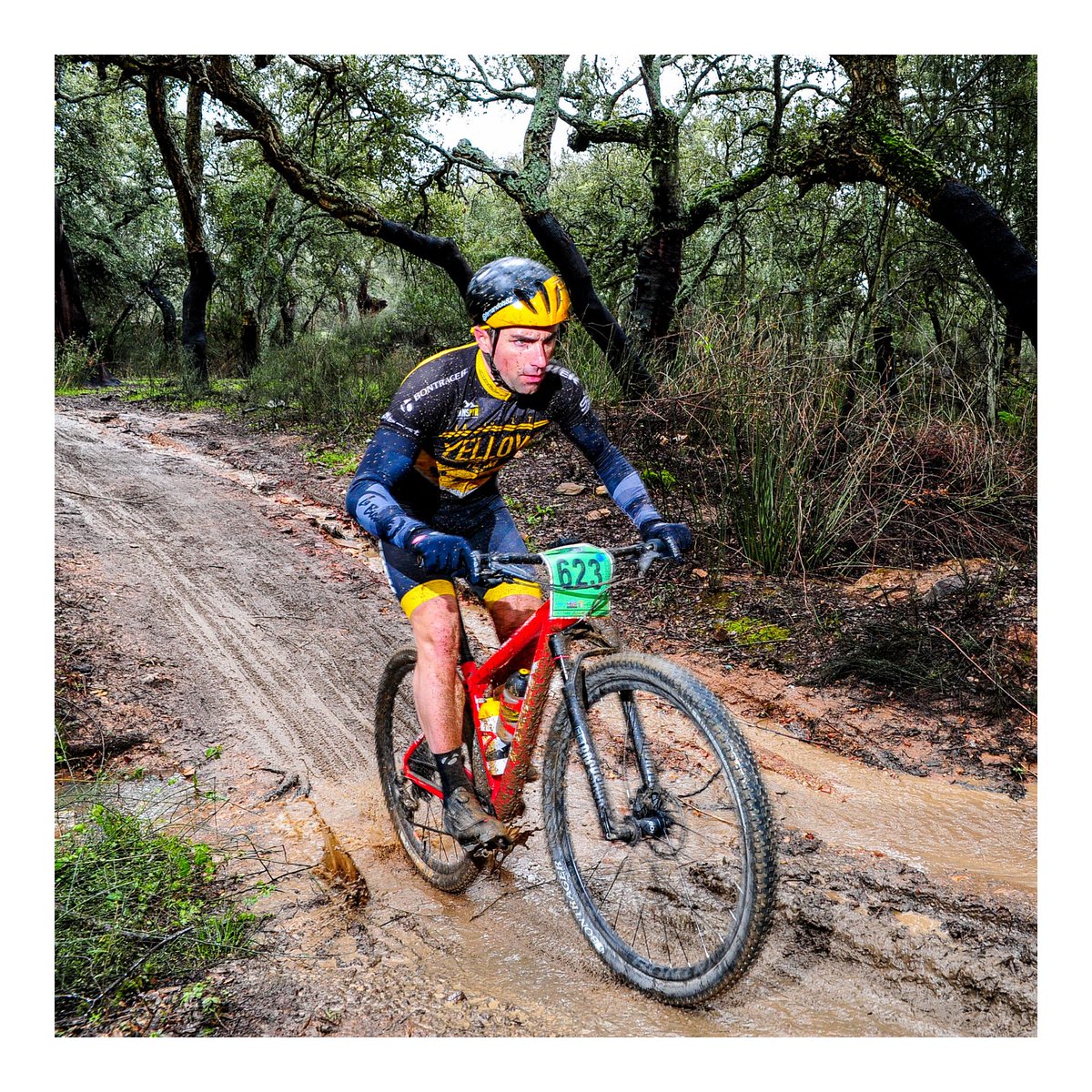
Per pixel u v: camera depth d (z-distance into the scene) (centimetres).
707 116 1270
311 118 1463
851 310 956
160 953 246
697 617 506
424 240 1160
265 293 2159
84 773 354
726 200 951
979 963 239
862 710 407
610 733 335
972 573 514
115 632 459
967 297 942
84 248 2083
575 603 235
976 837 312
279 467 852
